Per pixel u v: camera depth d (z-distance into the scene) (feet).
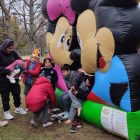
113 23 9.23
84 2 10.73
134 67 8.96
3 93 12.00
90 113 10.69
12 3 28.30
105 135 10.18
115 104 9.47
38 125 11.53
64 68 12.08
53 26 13.89
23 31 32.50
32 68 12.35
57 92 13.05
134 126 8.91
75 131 10.64
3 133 10.84
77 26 11.28
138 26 9.04
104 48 9.56
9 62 11.85
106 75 9.71
